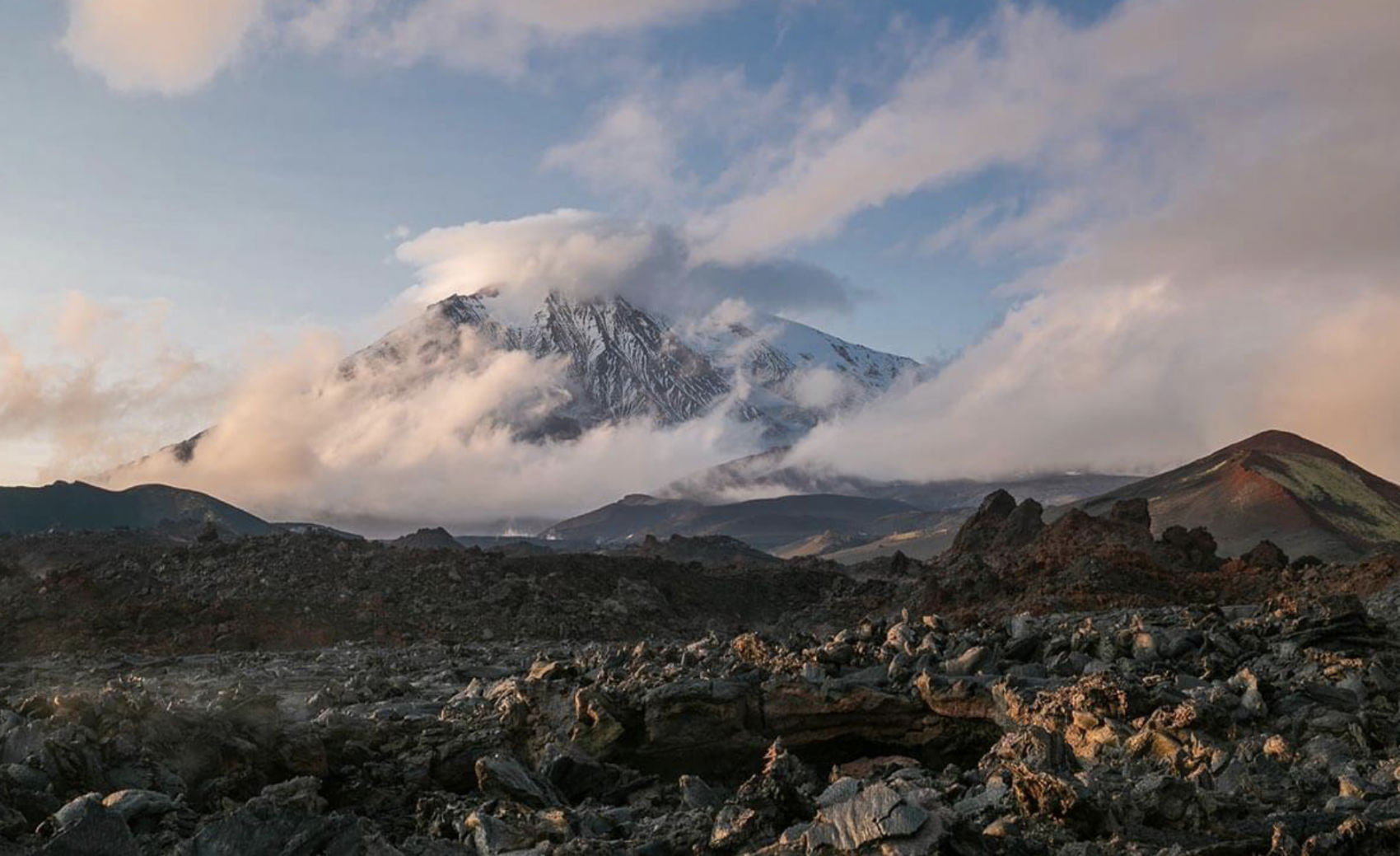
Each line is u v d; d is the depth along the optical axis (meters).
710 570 99.12
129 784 20.48
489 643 64.31
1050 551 75.19
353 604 68.38
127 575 70.31
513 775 22.30
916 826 15.45
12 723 21.59
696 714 28.02
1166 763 21.56
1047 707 25.20
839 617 77.75
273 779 23.81
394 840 20.06
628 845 18.00
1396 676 27.72
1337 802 18.66
